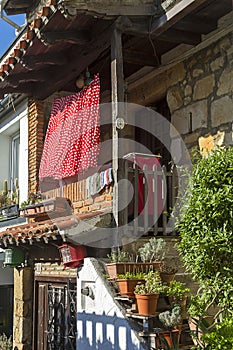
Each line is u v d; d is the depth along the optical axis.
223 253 3.88
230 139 5.71
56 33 5.72
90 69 7.27
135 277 4.68
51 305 7.27
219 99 5.92
